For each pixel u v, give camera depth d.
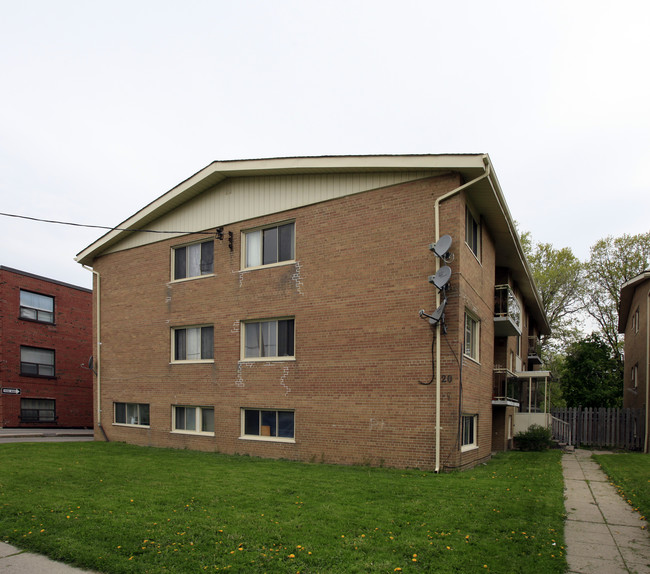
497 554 5.86
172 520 7.10
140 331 18.38
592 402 28.81
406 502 8.21
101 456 14.02
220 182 16.48
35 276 26.64
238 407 15.20
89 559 5.76
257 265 15.49
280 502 8.18
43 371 26.81
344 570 5.38
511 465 13.54
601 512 8.23
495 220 15.30
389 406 12.36
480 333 14.84
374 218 13.18
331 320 13.56
